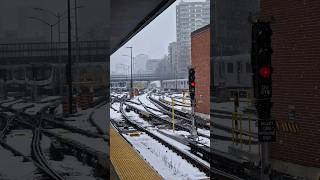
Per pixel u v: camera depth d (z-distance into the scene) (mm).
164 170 12102
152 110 37562
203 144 15430
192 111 18109
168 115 32250
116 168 11055
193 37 32031
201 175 11477
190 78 18141
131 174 10328
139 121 28578
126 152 13586
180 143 17406
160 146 17094
